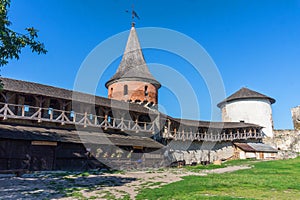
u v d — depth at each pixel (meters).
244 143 41.59
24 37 10.84
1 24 10.07
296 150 41.72
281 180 14.64
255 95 47.88
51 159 19.73
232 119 48.81
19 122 21.19
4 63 10.38
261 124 46.91
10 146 18.06
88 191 11.49
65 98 22.86
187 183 13.60
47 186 12.27
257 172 20.19
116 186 13.12
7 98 20.62
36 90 21.78
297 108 45.69
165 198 9.78
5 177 14.84
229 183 13.49
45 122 22.58
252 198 9.53
